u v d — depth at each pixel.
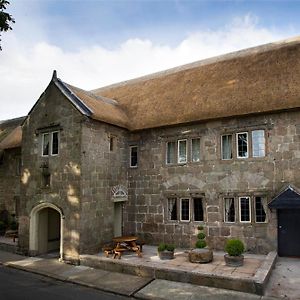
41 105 16.81
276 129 13.98
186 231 15.66
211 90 16.31
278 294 9.81
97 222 15.23
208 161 15.37
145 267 12.21
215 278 10.79
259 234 13.96
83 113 14.86
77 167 14.74
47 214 17.17
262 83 14.88
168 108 16.92
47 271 13.41
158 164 16.78
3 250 17.67
